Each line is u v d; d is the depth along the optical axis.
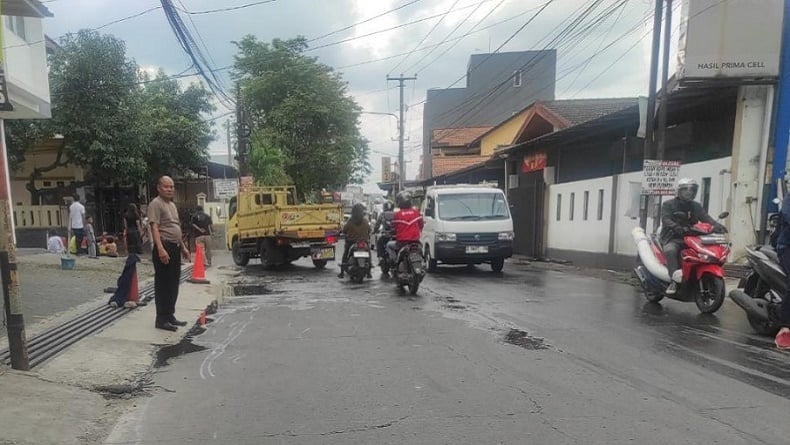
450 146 42.03
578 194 16.39
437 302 8.98
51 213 20.41
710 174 11.02
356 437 3.71
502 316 7.66
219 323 7.58
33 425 3.80
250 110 33.16
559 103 22.50
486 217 13.38
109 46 19.62
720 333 6.47
